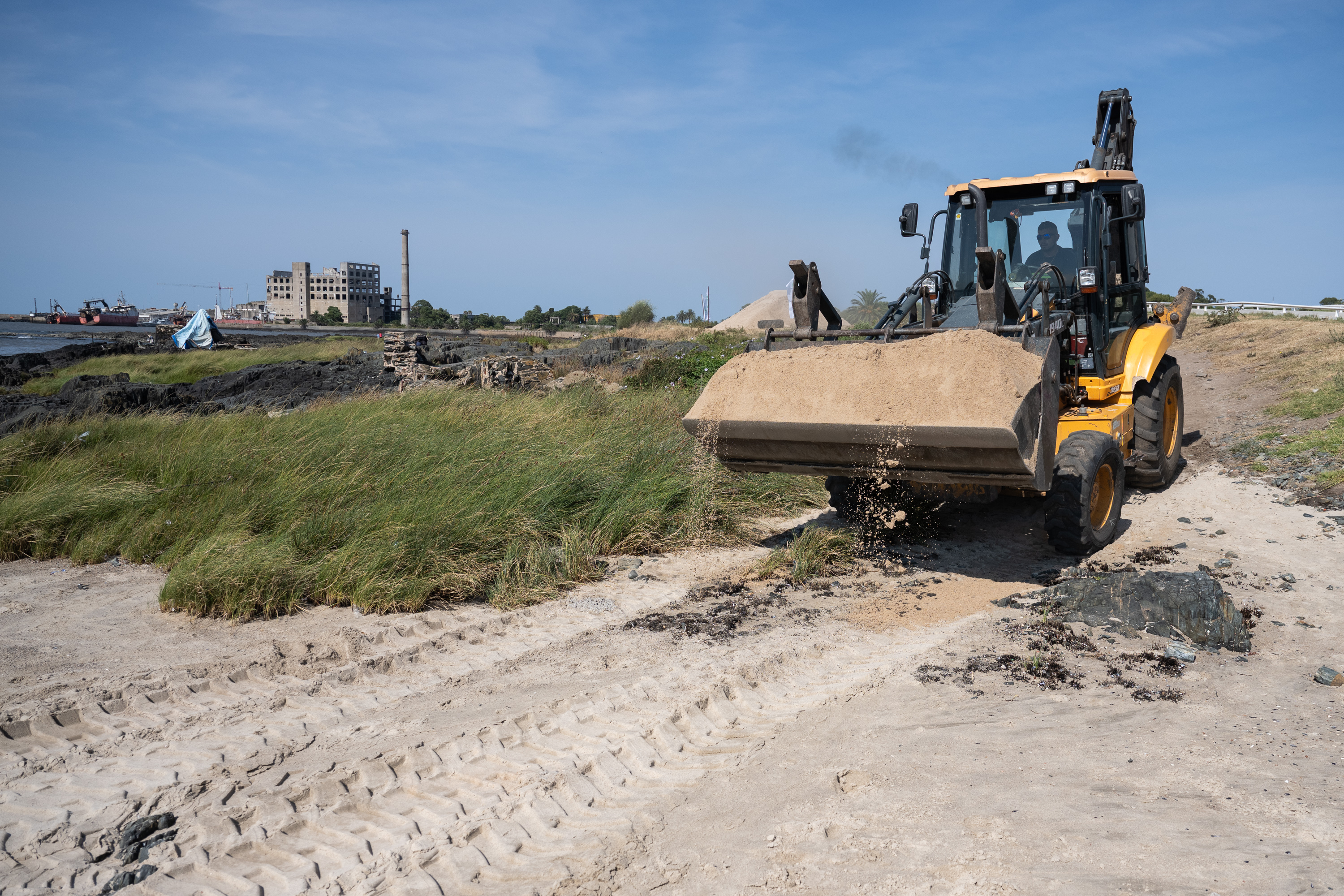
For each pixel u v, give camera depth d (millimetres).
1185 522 7125
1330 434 9172
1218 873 2553
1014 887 2531
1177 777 3199
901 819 2982
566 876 2713
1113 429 6727
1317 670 4266
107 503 7316
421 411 10617
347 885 2693
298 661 4609
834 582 6105
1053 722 3730
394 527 6180
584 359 22688
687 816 3072
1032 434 5191
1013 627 4988
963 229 7453
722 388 6160
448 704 4094
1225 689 4055
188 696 4188
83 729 3816
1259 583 5574
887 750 3523
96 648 4836
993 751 3475
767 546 7203
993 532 7141
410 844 2912
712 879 2678
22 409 14062
